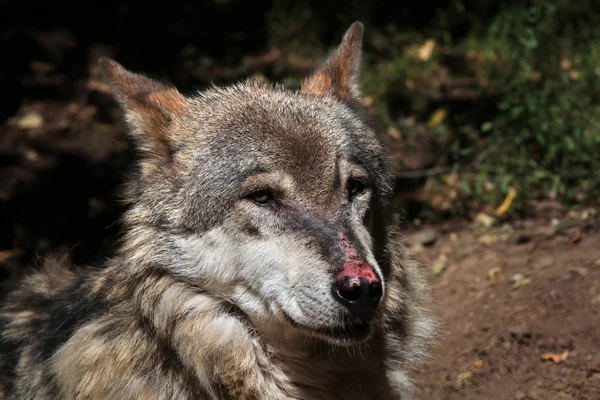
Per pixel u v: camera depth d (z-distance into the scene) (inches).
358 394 318.3
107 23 796.6
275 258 286.4
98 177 618.2
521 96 599.2
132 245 301.7
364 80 696.4
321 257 278.2
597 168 530.6
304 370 309.3
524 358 383.6
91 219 582.2
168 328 295.7
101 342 300.5
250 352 299.9
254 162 293.6
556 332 388.8
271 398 302.4
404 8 789.2
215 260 294.4
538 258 472.1
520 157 559.2
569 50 669.3
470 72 687.7
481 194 553.6
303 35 802.2
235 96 323.3
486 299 443.8
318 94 337.1
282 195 291.9
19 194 600.1
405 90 673.0
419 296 335.6
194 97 336.5
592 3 714.2
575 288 416.2
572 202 526.0
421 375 400.8
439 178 580.1
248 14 842.2
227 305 300.8
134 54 773.9
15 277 447.2
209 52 791.7
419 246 526.3
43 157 635.5
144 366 296.5
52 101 708.7
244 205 292.2
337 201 295.3
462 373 390.3
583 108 577.6
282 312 285.3
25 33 767.7
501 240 508.4
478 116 617.3
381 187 322.0
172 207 299.4
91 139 657.6
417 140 615.5
